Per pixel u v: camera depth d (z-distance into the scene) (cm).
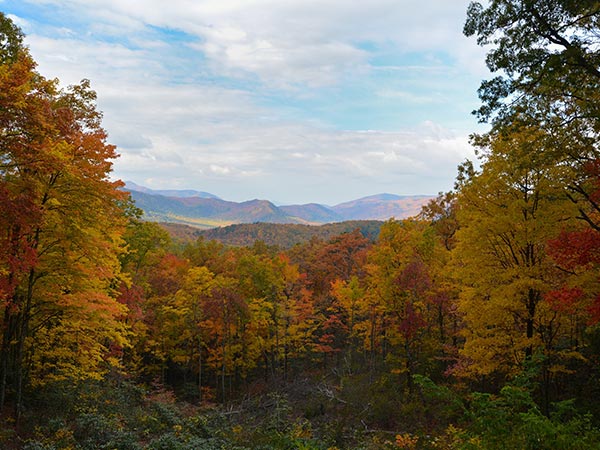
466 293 1697
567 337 1953
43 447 1331
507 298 1508
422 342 2639
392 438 2091
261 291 3847
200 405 3069
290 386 3584
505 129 1259
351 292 3434
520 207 1545
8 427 1470
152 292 3775
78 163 1452
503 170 1577
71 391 2008
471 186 1678
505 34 1205
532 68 1188
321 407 2767
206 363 4116
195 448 1647
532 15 1131
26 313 1541
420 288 2380
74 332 1822
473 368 1662
